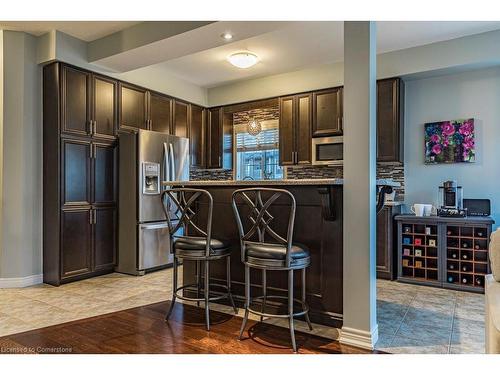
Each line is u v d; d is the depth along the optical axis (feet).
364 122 7.52
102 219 13.67
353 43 7.66
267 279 9.55
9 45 12.09
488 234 11.65
